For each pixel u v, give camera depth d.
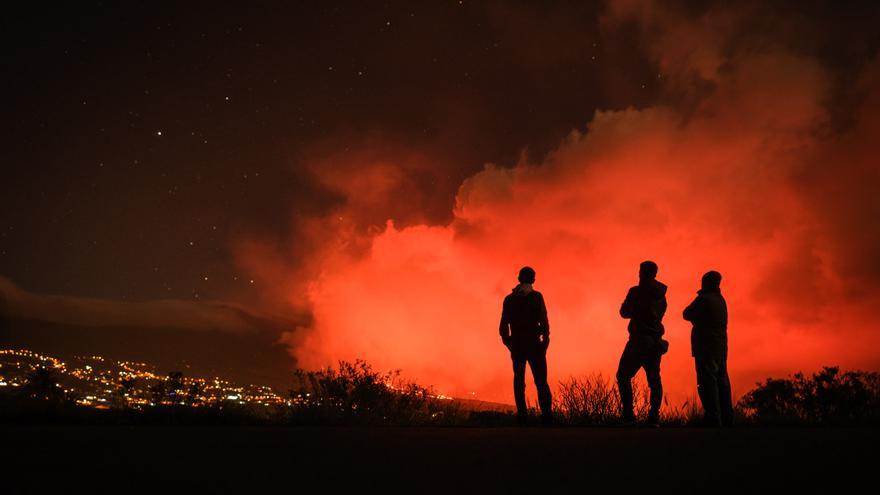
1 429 6.58
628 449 4.93
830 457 4.38
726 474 3.53
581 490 3.02
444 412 10.83
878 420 10.50
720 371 9.91
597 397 10.80
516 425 9.88
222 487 3.06
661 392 9.78
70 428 6.92
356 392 10.70
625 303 9.99
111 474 3.44
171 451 4.59
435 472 3.60
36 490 2.93
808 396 11.19
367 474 3.50
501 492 2.96
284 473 3.53
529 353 10.01
